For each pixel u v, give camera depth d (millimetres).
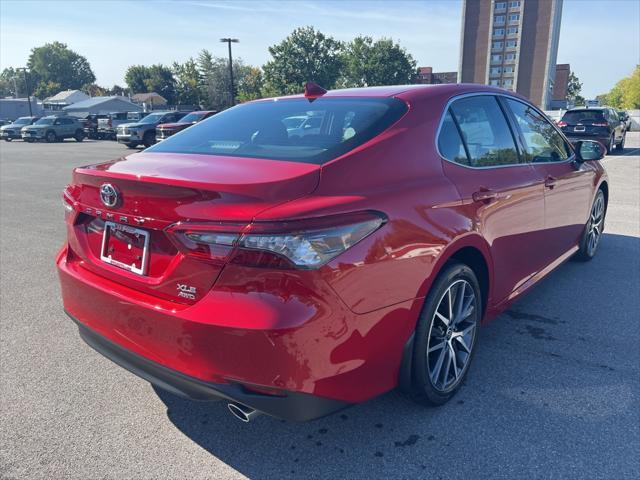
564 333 3689
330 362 2059
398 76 84000
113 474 2365
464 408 2809
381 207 2244
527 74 93875
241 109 3420
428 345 2592
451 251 2594
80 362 3412
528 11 91875
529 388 2990
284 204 2004
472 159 2996
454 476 2311
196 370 2088
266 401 2023
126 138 24203
